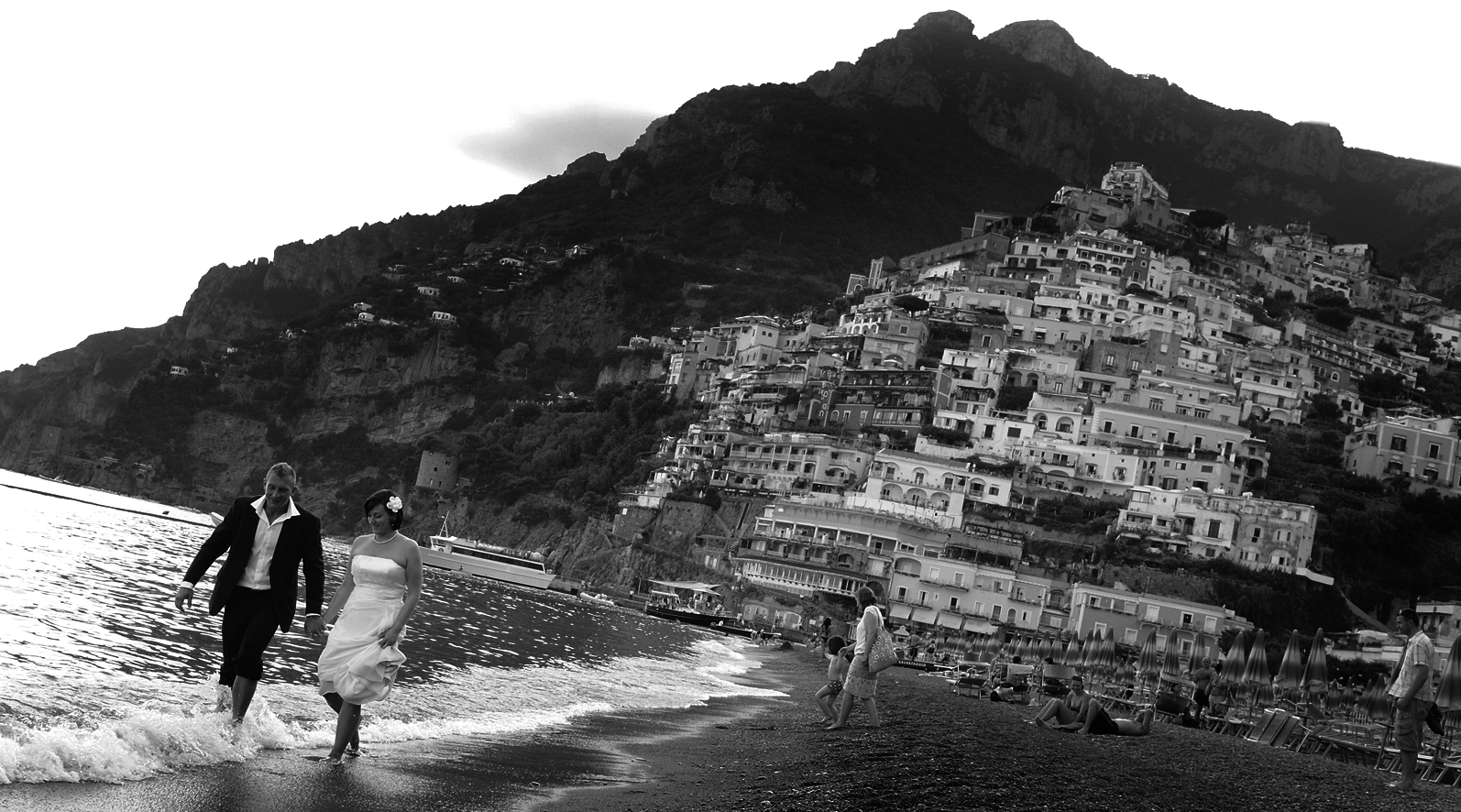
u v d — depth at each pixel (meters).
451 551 172.12
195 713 19.08
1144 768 27.91
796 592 151.62
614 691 41.50
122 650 29.91
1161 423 178.25
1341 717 58.94
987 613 143.00
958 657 114.50
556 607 117.75
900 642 131.12
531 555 183.38
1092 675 69.38
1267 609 139.75
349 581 18.06
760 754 25.84
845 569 150.88
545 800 17.88
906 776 22.44
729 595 155.75
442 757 20.08
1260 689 48.97
